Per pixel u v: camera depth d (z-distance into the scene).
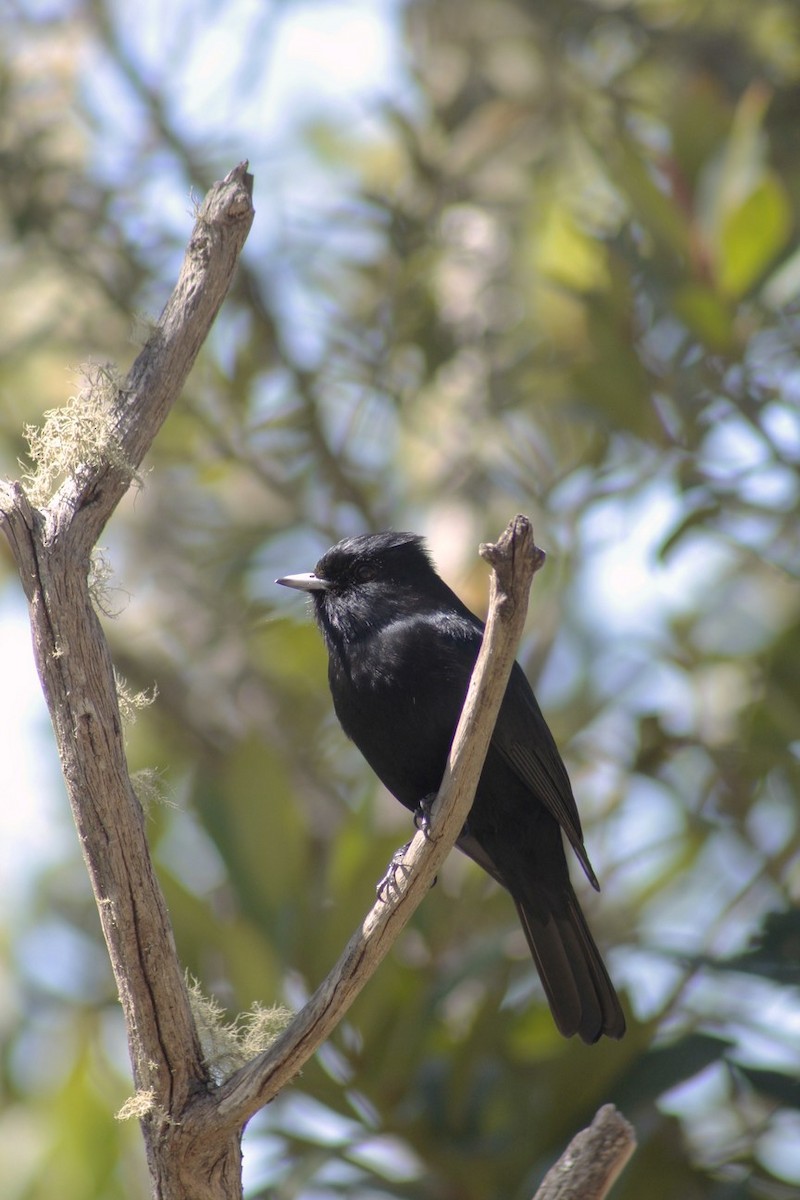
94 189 11.95
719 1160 9.07
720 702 11.03
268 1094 5.34
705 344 9.86
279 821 9.25
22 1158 10.88
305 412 12.00
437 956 9.73
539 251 11.74
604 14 13.48
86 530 5.30
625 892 11.05
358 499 12.22
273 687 12.20
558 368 11.39
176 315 5.56
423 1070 9.08
